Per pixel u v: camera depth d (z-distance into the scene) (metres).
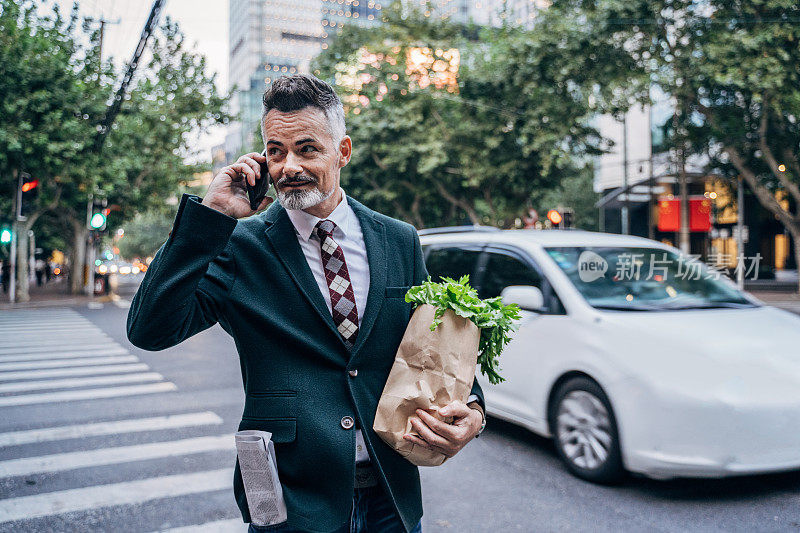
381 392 1.58
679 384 3.54
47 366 8.73
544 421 4.40
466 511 3.67
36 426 5.64
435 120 21.72
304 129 1.48
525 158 20.17
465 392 1.52
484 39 20.59
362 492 1.57
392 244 1.72
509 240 5.20
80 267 26.33
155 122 23.16
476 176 20.72
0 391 7.10
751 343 3.78
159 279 1.36
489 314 1.57
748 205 26.81
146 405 6.42
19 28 18.95
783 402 3.48
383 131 21.55
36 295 25.55
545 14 17.97
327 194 1.52
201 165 24.66
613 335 3.97
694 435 3.46
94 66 20.61
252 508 1.42
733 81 14.98
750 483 3.97
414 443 1.49
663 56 16.83
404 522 1.54
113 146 21.20
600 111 16.98
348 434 1.48
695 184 24.27
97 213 19.77
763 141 16.89
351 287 1.60
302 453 1.45
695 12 16.39
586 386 4.05
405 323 1.64
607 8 16.41
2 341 11.45
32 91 18.72
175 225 1.39
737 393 3.46
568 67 16.94
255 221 1.62
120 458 4.74
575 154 19.88
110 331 13.08
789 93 15.38
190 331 1.44
